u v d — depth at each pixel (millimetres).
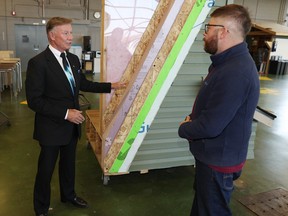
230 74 1317
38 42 10672
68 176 2299
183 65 2592
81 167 3133
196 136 1421
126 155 2639
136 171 3010
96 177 2934
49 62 1869
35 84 1821
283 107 6648
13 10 10148
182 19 2375
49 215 2264
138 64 2527
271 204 2613
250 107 1395
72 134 2111
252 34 13609
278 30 12758
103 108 2652
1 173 2896
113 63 2494
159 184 2873
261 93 8258
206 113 1362
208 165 1491
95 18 11461
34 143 3705
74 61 2064
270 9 14633
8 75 6766
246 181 3025
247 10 1398
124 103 2492
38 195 2113
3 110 5117
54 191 2623
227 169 1470
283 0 14680
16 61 6477
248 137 1473
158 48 2402
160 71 2457
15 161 3176
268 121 2834
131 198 2592
